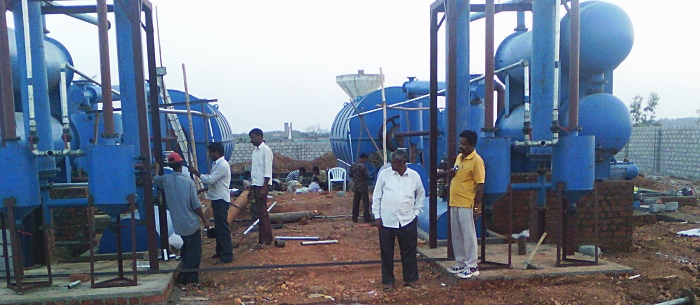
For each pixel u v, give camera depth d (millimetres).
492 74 6117
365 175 11523
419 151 15438
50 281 5746
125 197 5543
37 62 6352
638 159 24859
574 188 6230
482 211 6340
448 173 6328
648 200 13172
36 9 6344
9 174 5367
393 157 6070
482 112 11906
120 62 6594
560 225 6348
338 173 18188
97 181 5496
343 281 6582
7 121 5496
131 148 5602
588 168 6207
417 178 6199
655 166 23625
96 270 6398
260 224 8883
